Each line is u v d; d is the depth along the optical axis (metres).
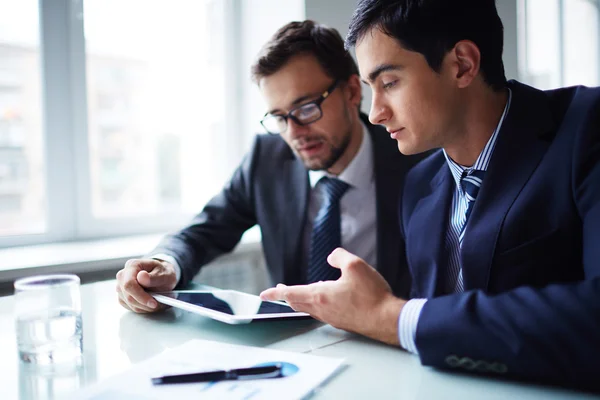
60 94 1.76
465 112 0.83
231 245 1.46
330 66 1.26
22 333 0.67
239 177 1.50
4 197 1.69
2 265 1.39
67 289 0.68
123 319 0.87
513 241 0.79
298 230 1.37
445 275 0.95
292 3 1.96
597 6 3.75
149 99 2.01
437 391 0.55
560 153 0.77
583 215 0.72
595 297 0.55
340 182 1.34
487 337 0.58
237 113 2.21
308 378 0.58
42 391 0.58
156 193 2.05
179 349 0.68
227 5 2.15
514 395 0.54
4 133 1.68
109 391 0.55
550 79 3.43
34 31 1.70
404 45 0.76
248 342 0.73
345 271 0.73
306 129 1.27
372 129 1.40
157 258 1.07
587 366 0.54
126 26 1.92
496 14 0.83
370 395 0.54
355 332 0.72
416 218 1.02
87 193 1.83
